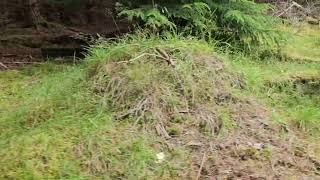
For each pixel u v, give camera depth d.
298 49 6.80
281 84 5.45
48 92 5.07
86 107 4.55
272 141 4.27
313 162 4.04
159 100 4.43
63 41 7.97
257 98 4.98
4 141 4.13
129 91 4.50
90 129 4.15
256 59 6.30
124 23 8.14
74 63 6.30
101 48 5.53
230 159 3.97
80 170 3.73
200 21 6.23
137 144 3.96
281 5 8.49
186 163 3.89
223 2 6.42
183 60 4.89
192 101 4.50
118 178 3.69
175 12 6.14
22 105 4.95
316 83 5.57
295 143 4.29
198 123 4.31
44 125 4.35
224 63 5.10
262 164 3.94
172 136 4.18
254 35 6.39
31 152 3.89
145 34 5.77
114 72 4.77
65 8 9.33
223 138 4.19
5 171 3.70
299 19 8.29
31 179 3.61
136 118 4.28
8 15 9.27
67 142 4.03
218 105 4.61
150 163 3.85
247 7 6.46
